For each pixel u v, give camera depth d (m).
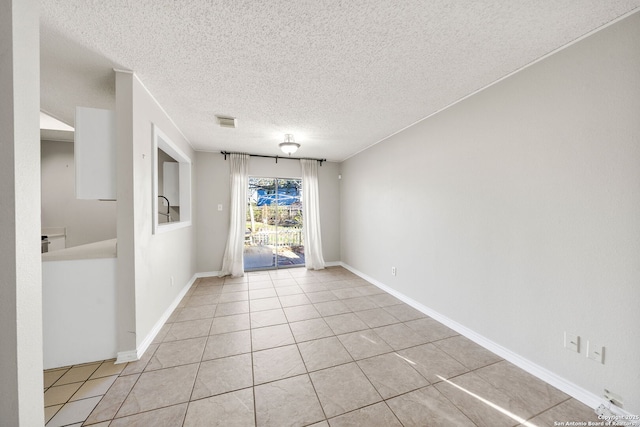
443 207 2.52
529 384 1.64
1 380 0.76
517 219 1.84
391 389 1.60
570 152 1.53
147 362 1.86
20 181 0.80
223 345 2.12
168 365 1.83
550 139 1.63
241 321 2.58
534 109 1.72
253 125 2.99
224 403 1.48
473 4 1.25
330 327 2.45
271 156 4.61
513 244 1.86
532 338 1.75
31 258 0.83
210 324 2.51
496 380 1.68
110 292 1.86
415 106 2.47
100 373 1.72
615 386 1.35
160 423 1.33
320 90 2.14
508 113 1.89
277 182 4.96
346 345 2.12
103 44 1.54
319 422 1.35
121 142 1.83
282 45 1.57
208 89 2.12
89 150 1.80
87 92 2.14
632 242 1.29
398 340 2.21
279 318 2.65
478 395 1.55
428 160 2.71
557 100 1.59
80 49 1.58
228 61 1.73
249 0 1.22
